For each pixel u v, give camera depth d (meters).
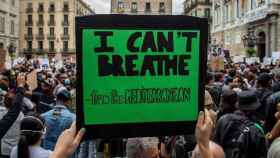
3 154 6.78
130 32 2.90
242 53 49.12
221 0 60.03
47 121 7.40
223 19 59.12
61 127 7.38
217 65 17.86
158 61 2.96
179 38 2.98
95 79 2.88
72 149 2.74
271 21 41.84
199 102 3.03
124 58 2.91
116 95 2.92
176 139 5.06
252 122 6.00
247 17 47.97
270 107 7.85
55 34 97.94
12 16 66.19
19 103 5.32
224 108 6.85
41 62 31.25
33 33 98.69
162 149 5.04
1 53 15.07
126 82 2.93
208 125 2.81
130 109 2.95
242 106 6.23
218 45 58.72
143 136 2.97
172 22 2.96
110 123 2.92
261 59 44.81
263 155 5.84
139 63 2.93
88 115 2.89
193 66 3.01
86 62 2.86
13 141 6.81
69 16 97.69
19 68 21.14
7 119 5.22
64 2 97.44
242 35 49.69
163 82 2.98
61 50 97.69
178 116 3.01
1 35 60.41
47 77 15.94
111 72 2.90
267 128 7.92
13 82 12.15
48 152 5.36
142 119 2.96
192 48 3.00
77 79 2.87
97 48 2.87
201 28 3.00
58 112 7.48
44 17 98.25
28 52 98.94
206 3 80.19
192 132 3.03
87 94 2.89
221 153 3.55
